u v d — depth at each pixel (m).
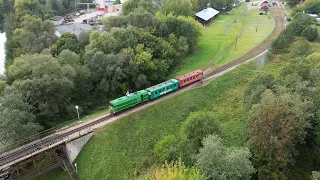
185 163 52.66
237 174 44.19
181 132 65.25
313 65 71.00
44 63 76.56
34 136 66.62
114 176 62.91
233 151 48.06
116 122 73.94
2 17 187.75
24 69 78.00
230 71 97.81
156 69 95.50
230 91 87.06
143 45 99.06
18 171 61.34
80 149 68.06
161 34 113.00
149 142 69.81
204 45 129.75
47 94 74.88
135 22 115.31
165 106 80.81
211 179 45.31
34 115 69.19
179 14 148.00
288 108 50.62
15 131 62.84
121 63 90.12
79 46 114.88
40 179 63.44
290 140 49.72
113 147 68.19
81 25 177.38
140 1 138.50
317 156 57.56
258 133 50.97
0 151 62.62
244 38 133.38
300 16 128.75
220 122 73.44
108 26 118.38
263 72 93.75
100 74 89.25
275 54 105.00
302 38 111.50
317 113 55.31
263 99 55.22
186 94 86.44
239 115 74.00
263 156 51.16
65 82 75.62
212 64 107.38
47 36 122.62
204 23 165.75
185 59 115.81
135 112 78.06
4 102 65.38
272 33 137.75
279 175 50.00
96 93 90.69
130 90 93.25
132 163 65.00
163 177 41.31
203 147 51.28
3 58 137.62
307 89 59.47
